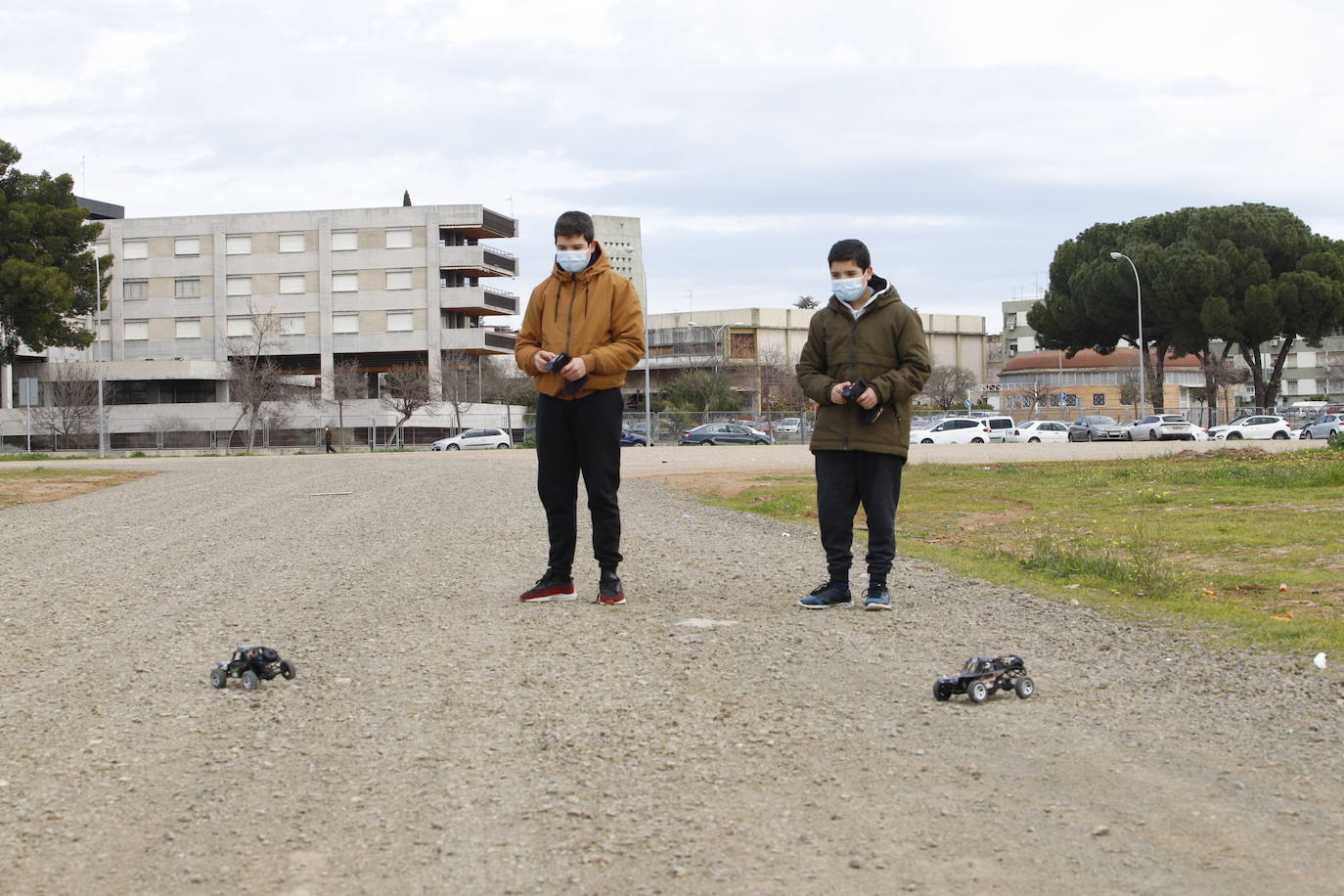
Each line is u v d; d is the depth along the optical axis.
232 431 66.56
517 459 39.34
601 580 6.95
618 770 3.68
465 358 77.44
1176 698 4.59
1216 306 58.53
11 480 23.66
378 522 12.68
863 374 6.66
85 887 2.86
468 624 6.20
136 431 70.12
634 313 6.76
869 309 6.70
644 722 4.21
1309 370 114.50
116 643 5.84
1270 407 63.97
